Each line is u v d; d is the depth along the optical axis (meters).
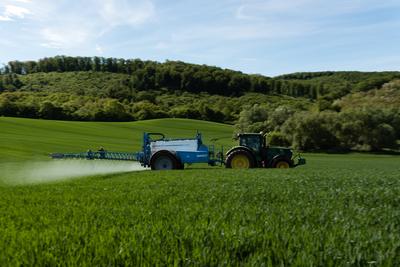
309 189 12.66
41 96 171.62
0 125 95.50
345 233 5.39
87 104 143.38
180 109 148.25
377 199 10.45
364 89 131.38
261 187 13.20
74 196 10.61
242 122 101.50
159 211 7.54
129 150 63.28
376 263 3.96
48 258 4.11
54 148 60.75
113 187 13.48
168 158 27.78
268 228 5.58
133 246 4.47
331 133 79.50
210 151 28.98
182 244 4.56
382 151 79.38
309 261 3.92
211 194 11.03
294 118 81.56
